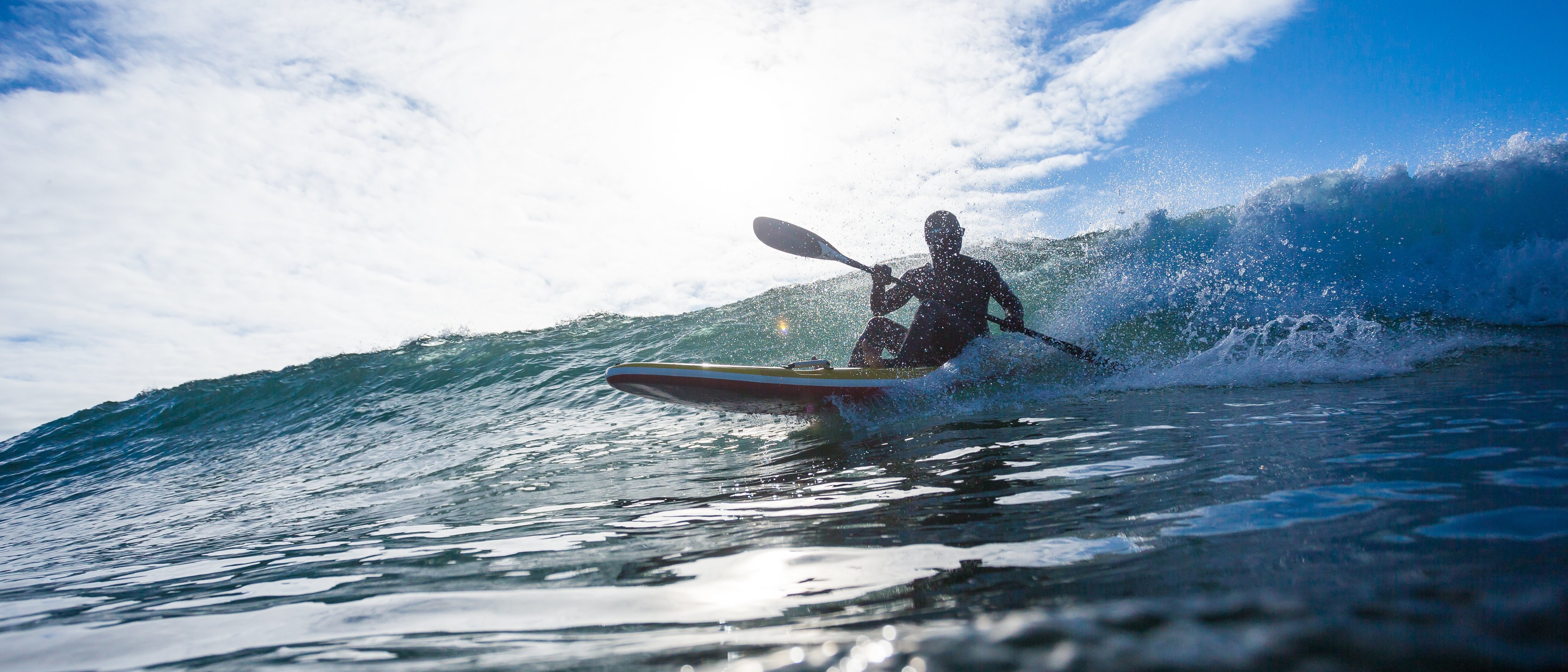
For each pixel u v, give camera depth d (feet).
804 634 3.16
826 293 32.12
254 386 35.68
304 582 5.93
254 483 18.02
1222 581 3.10
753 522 6.37
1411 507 4.19
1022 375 14.28
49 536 13.69
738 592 4.14
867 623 3.24
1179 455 7.00
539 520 7.88
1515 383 9.39
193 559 8.27
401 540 7.70
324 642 3.98
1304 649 1.57
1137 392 12.46
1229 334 17.52
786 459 10.36
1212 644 1.61
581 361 29.76
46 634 4.96
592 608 4.09
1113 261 25.63
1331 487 4.96
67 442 33.86
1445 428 6.79
